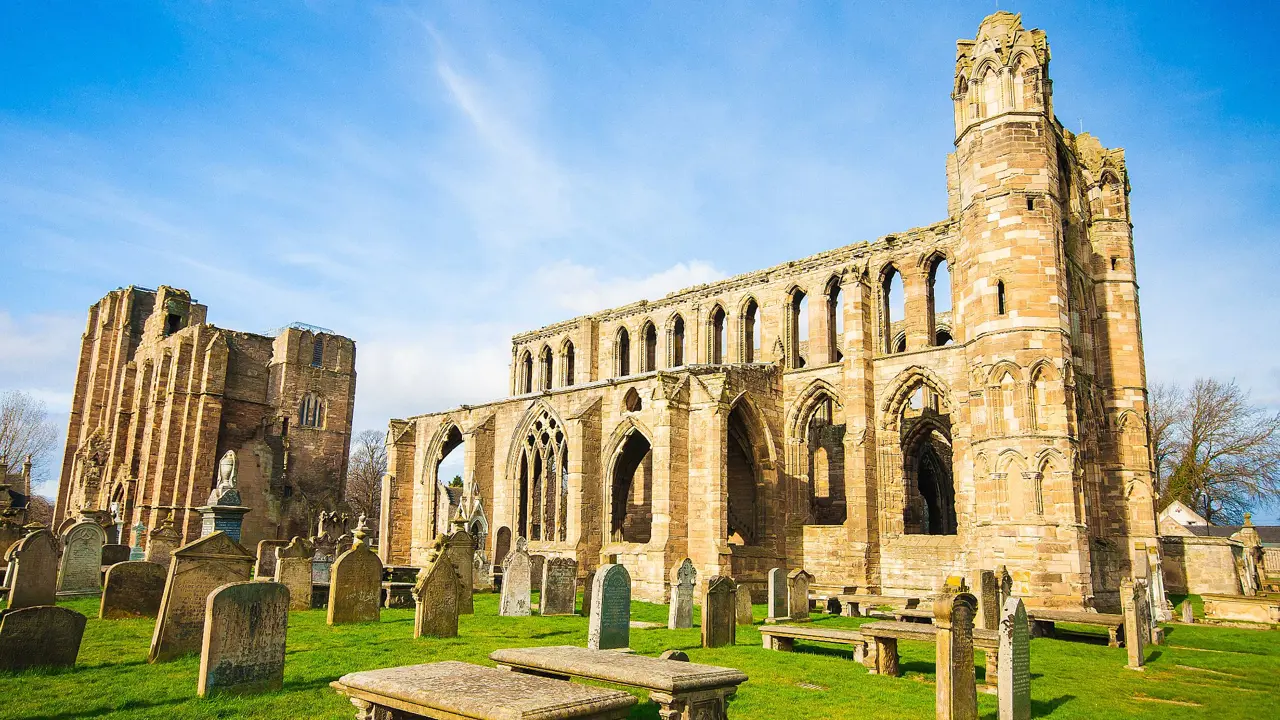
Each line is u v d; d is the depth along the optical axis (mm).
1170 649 26688
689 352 56188
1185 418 77750
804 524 46344
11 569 29688
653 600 39344
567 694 10664
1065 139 46906
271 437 80750
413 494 60531
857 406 45062
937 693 14539
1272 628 34219
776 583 29078
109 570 23672
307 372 96000
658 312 58875
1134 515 45406
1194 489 74000
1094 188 49594
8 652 15852
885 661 20047
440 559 22953
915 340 45031
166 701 14055
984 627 27672
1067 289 39500
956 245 43969
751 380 46375
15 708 13438
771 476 45938
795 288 50875
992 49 41062
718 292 55125
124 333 96438
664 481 40969
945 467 55469
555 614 30422
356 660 18391
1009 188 39250
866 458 44281
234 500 43375
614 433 46625
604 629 19641
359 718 11734
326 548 56969
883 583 43156
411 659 18719
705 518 40938
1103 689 19141
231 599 14797
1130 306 47938
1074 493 35875
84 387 101125
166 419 75625
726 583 23188
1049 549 35375
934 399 49969
